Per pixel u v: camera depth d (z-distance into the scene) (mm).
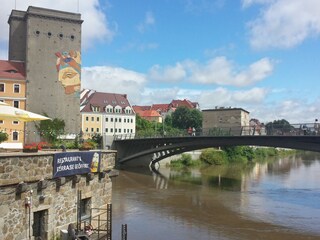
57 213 16609
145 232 27797
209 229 29359
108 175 20906
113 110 117312
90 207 19219
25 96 77125
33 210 15195
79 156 17953
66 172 16969
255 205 39125
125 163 80750
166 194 45469
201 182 57688
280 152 145875
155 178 61781
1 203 13664
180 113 148875
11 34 85000
